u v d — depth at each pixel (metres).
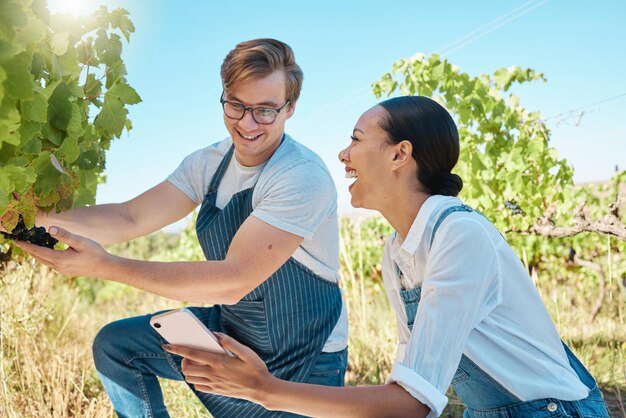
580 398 1.49
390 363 4.52
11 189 1.45
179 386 3.67
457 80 5.91
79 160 1.92
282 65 2.06
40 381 3.75
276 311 2.17
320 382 2.23
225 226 2.19
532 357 1.48
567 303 6.71
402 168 1.59
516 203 5.92
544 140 6.13
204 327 1.40
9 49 1.08
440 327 1.38
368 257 7.98
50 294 5.14
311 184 2.04
